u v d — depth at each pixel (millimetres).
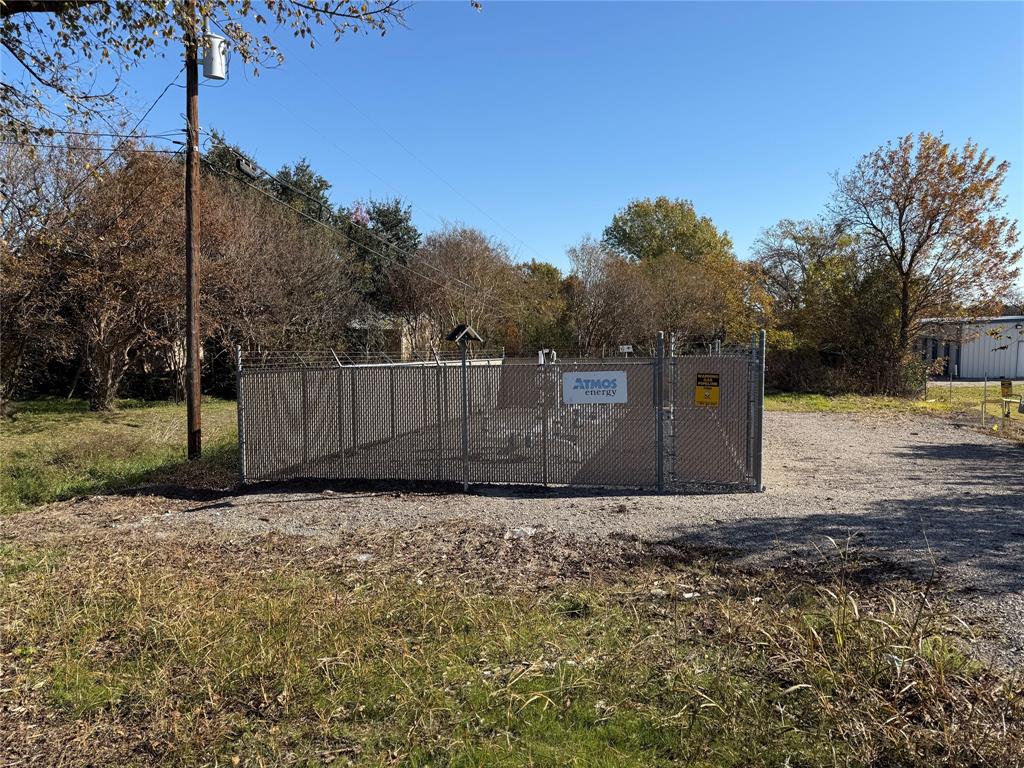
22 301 17406
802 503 7594
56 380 26156
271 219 27297
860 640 3609
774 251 35906
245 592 4926
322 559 5961
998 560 5320
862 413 20922
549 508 7781
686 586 4988
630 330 36781
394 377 9375
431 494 8703
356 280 33844
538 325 37656
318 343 27891
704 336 37312
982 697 3090
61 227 17062
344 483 9398
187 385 11773
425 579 5289
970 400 25562
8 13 7254
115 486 9742
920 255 28703
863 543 5922
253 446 9750
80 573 5508
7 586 5203
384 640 4062
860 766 2742
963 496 7898
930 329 30734
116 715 3395
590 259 37938
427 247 36344
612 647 3914
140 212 18734
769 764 2783
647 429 8625
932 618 3838
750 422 8438
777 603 4555
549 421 8938
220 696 3477
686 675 3520
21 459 11812
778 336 32500
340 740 3094
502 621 4230
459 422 9195
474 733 3104
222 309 22859
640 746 2961
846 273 31453
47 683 3717
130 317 20438
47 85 8125
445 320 35125
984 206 27344
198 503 8656
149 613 4543
